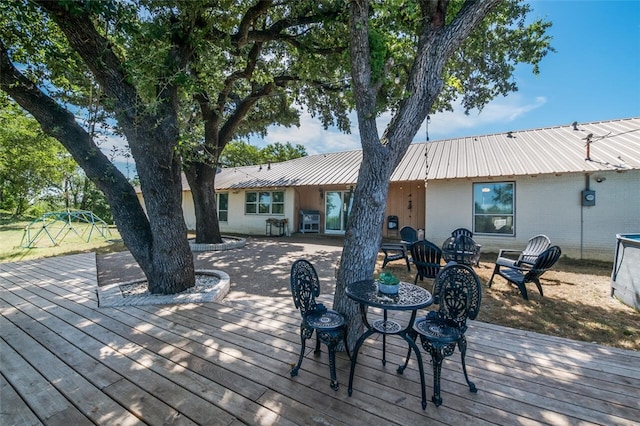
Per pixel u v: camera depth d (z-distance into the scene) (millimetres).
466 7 2951
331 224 13773
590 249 7820
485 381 2389
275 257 8492
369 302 2236
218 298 4582
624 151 7883
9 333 3293
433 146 12438
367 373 2498
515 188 8758
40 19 4340
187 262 4836
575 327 3695
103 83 4078
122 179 4703
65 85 5219
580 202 7906
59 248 10281
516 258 8289
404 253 6992
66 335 3230
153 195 4473
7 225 17922
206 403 2115
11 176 18812
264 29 7141
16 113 12812
